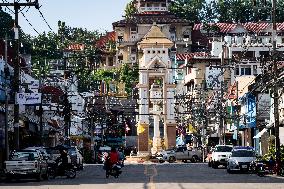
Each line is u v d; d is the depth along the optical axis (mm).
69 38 177625
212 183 39594
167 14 172000
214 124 105688
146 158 104562
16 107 49438
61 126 102062
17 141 49406
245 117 85438
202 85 119312
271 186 36344
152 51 117125
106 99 130875
